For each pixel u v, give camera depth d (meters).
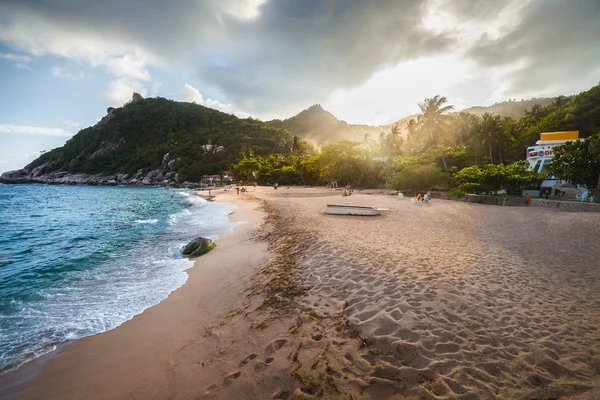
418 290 5.33
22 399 3.69
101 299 6.85
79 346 4.88
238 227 16.28
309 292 5.84
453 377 3.15
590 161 18.83
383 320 4.35
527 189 26.86
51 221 21.48
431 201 25.50
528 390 2.92
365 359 3.58
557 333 3.92
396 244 9.05
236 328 4.91
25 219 22.72
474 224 13.04
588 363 3.27
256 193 46.31
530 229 11.58
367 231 11.37
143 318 5.80
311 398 3.07
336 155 60.41
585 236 9.88
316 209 20.12
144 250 11.71
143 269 9.14
